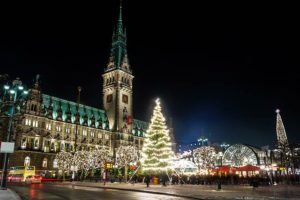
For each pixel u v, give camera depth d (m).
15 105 47.47
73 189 51.38
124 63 187.25
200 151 82.88
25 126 129.75
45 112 144.38
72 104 165.50
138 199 32.22
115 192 44.28
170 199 32.47
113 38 195.25
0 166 110.06
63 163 116.75
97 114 175.88
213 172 82.06
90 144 161.62
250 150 91.50
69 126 154.62
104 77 188.38
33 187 57.38
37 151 129.75
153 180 71.75
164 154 64.75
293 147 101.88
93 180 109.06
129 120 159.25
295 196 34.75
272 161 100.38
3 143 37.75
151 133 66.25
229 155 96.00
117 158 95.38
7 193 33.81
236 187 57.97
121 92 180.12
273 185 68.62
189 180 75.06
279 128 104.00
